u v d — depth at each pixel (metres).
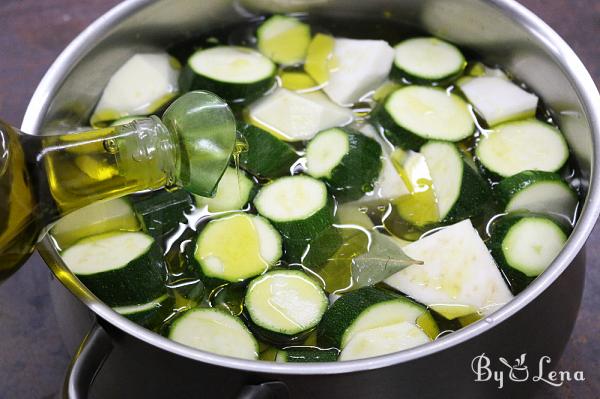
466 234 0.52
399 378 0.45
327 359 0.48
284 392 0.44
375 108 0.58
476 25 0.60
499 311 0.45
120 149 0.48
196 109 0.50
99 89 0.60
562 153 0.56
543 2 0.74
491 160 0.55
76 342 0.50
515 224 0.52
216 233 0.52
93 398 0.50
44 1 0.77
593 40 0.72
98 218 0.53
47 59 0.74
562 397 0.57
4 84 0.72
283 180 0.53
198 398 0.46
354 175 0.54
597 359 0.58
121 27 0.59
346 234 0.52
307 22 0.64
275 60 0.61
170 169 0.49
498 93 0.58
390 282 0.51
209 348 0.49
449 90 0.60
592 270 0.62
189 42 0.63
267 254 0.51
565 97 0.56
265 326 0.49
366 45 0.60
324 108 0.58
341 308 0.49
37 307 0.62
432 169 0.54
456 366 0.45
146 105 0.59
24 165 0.48
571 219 0.54
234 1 0.62
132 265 0.51
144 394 0.47
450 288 0.51
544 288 0.45
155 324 0.50
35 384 0.59
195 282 0.51
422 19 0.62
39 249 0.48
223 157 0.49
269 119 0.57
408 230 0.53
